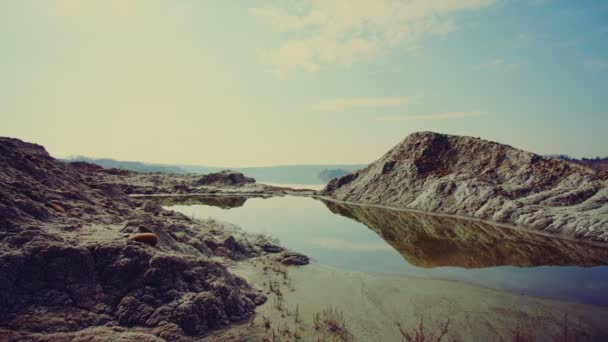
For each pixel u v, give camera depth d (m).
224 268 10.67
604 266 14.70
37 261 8.35
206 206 33.16
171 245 12.05
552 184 28.58
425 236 20.56
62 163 18.30
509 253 16.81
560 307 10.32
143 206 18.27
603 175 27.78
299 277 12.72
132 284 8.82
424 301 10.62
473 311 9.96
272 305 10.09
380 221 25.77
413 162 38.19
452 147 38.97
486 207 27.05
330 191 44.22
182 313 8.27
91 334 7.14
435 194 31.66
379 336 8.38
